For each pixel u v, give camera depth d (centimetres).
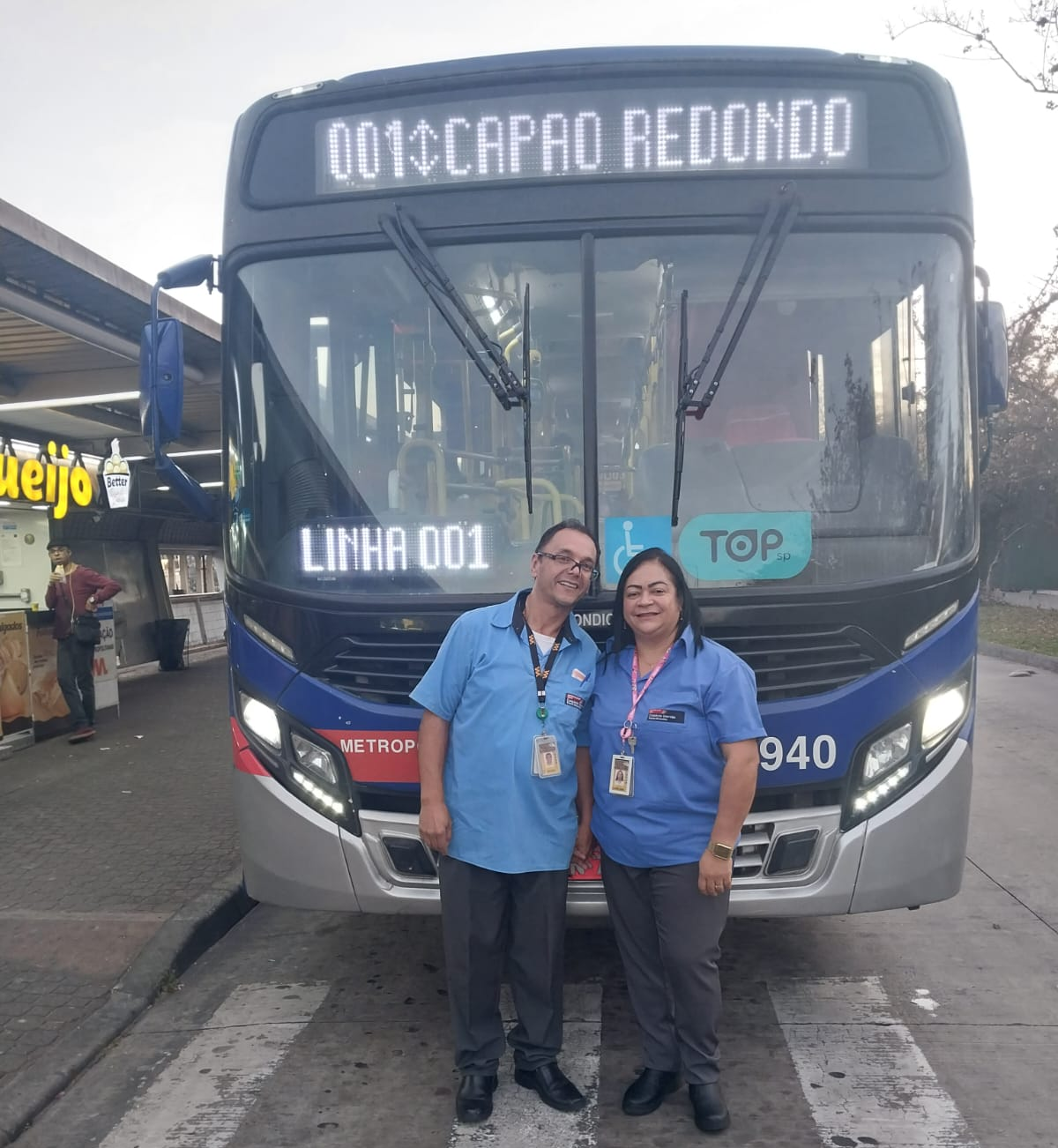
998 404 412
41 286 775
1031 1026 385
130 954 459
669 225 371
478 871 328
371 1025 401
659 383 371
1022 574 2944
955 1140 311
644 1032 334
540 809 323
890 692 354
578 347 371
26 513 1252
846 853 350
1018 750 896
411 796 362
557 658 327
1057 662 1452
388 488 377
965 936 477
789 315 375
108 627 1152
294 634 371
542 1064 337
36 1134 330
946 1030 383
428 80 380
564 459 369
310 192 387
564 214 373
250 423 388
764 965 447
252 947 490
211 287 429
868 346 374
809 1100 335
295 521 380
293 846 370
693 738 315
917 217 375
